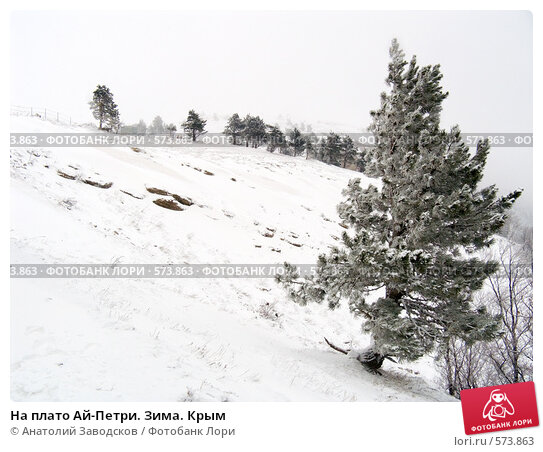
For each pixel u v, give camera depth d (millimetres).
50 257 9766
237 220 22141
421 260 8000
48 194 14148
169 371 5551
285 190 36656
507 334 10852
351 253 8836
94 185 17047
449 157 8828
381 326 8938
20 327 5531
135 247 14102
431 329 9195
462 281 8750
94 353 5395
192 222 18906
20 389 4441
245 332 10859
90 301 7414
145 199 18547
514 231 13719
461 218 8844
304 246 23516
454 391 11898
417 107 10391
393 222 10344
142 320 7430
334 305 9891
